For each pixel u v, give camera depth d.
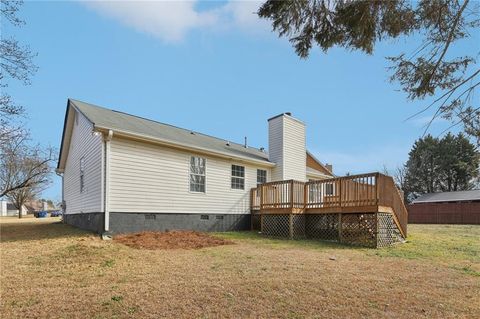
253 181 14.84
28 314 3.73
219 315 3.76
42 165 18.53
